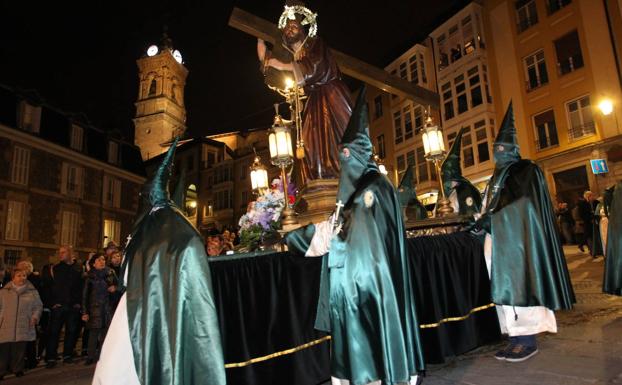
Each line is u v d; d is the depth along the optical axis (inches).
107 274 280.5
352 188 112.9
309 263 135.6
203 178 1469.0
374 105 1069.8
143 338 93.1
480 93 808.3
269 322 120.4
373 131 1066.7
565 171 703.7
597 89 662.5
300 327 127.5
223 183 1390.3
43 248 847.1
